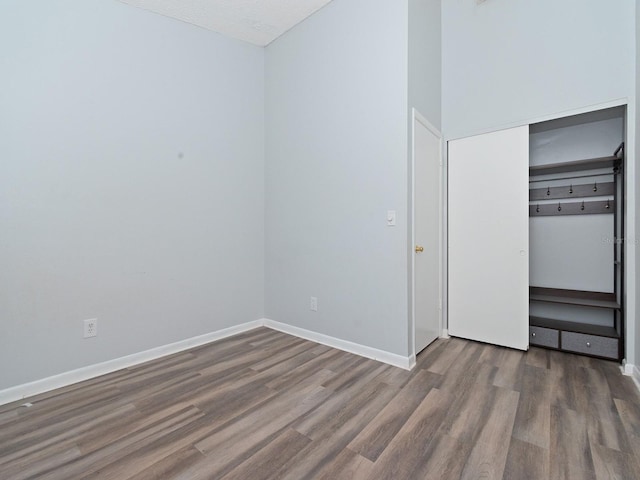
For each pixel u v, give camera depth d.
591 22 2.32
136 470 1.33
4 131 1.90
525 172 2.60
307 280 2.98
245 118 3.22
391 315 2.39
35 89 2.00
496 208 2.74
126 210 2.40
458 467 1.33
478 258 2.83
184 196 2.75
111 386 2.07
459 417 1.68
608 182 2.61
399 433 1.55
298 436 1.54
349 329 2.66
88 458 1.40
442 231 3.00
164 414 1.74
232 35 3.08
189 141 2.78
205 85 2.89
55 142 2.08
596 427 1.58
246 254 3.24
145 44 2.51
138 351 2.46
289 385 2.06
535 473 1.29
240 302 3.19
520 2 2.61
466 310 2.91
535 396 1.88
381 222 2.44
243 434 1.56
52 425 1.65
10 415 1.74
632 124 2.16
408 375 2.19
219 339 2.99
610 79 2.25
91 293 2.24
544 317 2.88
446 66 3.00
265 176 3.40
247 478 1.28
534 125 2.66
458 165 2.94
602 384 2.01
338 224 2.72
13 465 1.36
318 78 2.85
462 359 2.45
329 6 2.73
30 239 2.00
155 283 2.57
